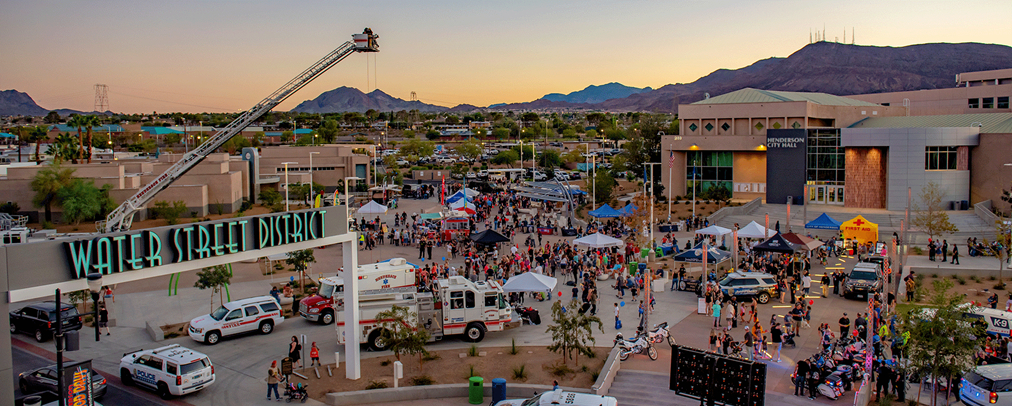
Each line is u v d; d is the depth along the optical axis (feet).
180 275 152.05
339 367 89.56
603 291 131.54
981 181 220.23
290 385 79.36
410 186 330.54
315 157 342.64
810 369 76.02
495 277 139.64
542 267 147.02
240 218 72.64
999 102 385.29
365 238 186.50
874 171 230.48
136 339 104.53
